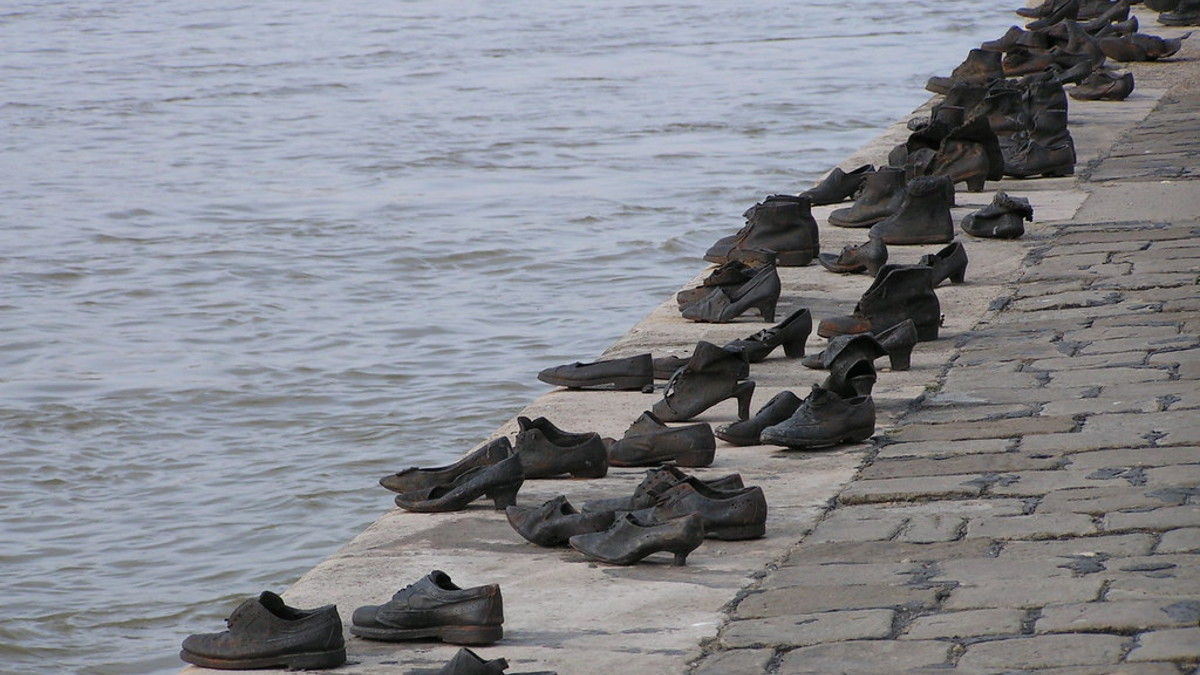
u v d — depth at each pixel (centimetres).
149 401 2941
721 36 8712
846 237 2578
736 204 4547
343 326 3434
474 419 2836
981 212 2484
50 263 4041
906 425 1655
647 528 1328
